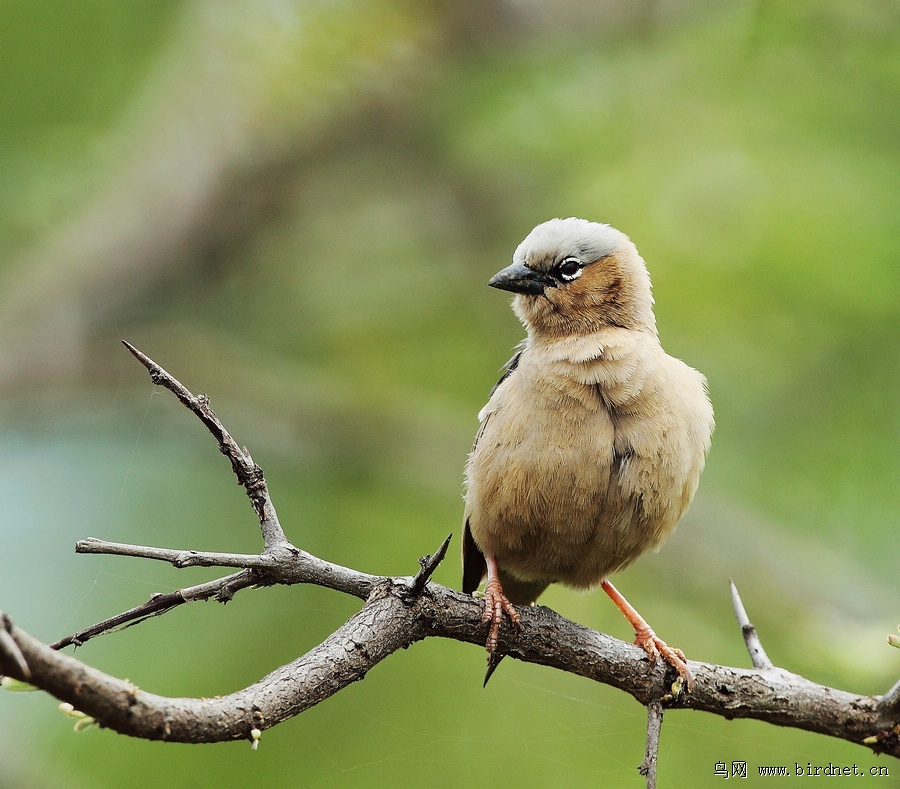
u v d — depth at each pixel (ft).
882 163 39.04
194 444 49.11
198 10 46.29
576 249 30.81
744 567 42.73
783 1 37.63
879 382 40.78
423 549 43.70
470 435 48.03
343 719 36.52
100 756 33.88
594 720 37.50
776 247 39.47
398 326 50.67
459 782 36.09
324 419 48.70
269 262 51.47
